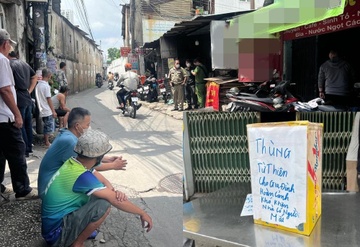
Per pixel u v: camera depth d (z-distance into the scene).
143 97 14.30
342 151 2.22
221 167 2.48
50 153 2.98
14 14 8.22
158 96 14.27
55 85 8.59
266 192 1.59
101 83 32.00
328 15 3.14
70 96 19.41
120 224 3.26
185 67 10.98
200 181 2.47
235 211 1.78
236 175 2.49
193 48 10.62
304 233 1.48
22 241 2.88
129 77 10.07
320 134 1.62
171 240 2.96
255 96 4.88
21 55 8.77
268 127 1.55
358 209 1.73
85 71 28.80
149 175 4.64
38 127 6.96
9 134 3.45
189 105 10.68
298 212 1.49
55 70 10.23
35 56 8.56
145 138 7.09
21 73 4.75
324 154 2.24
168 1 18.28
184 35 10.38
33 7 8.49
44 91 6.03
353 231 1.50
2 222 3.17
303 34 6.10
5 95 3.31
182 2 18.33
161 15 18.25
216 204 1.88
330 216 1.65
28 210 3.42
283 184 1.53
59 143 2.96
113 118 9.95
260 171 1.60
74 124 3.11
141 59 18.38
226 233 1.55
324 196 1.94
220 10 16.20
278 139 1.53
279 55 6.73
